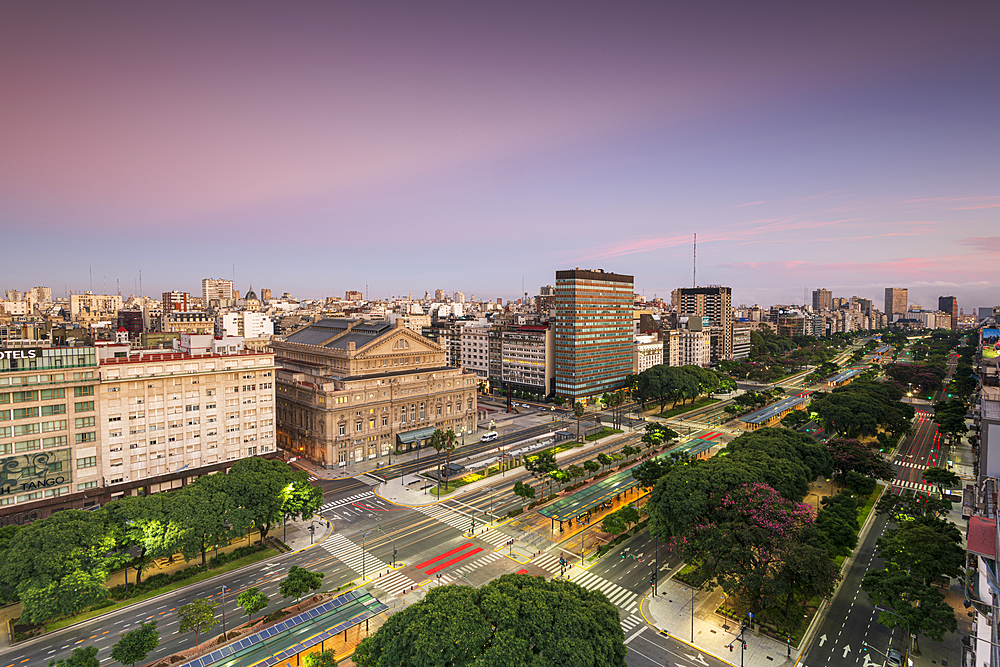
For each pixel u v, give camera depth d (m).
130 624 82.06
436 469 159.25
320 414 162.38
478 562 102.56
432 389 189.75
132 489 125.44
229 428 142.00
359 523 120.62
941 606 75.25
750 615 79.69
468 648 57.69
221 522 95.75
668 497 98.12
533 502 133.38
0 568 76.94
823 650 76.94
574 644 58.00
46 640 77.81
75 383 116.62
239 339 156.62
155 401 128.75
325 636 76.62
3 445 108.38
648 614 85.94
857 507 127.19
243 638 76.56
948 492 138.88
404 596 90.12
